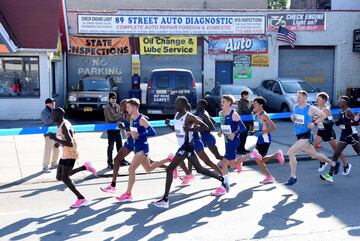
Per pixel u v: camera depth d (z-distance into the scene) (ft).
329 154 39.47
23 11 60.13
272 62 77.41
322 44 78.18
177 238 19.74
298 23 77.25
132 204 25.16
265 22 76.48
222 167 27.50
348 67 79.20
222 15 75.66
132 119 25.11
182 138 24.59
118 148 34.60
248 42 76.54
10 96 61.16
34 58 61.00
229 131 27.45
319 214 22.90
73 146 24.30
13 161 36.76
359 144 30.73
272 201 25.40
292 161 28.60
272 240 19.35
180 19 75.00
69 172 24.62
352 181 30.01
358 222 21.65
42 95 61.36
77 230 20.98
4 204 25.54
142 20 74.43
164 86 55.26
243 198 26.09
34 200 26.30
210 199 25.99
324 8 91.15
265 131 28.78
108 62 75.51
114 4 100.07
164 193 25.36
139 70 75.46
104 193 27.68
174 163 24.47
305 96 28.07
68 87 75.31
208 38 75.82
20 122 58.95
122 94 76.38
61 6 64.85
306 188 28.25
